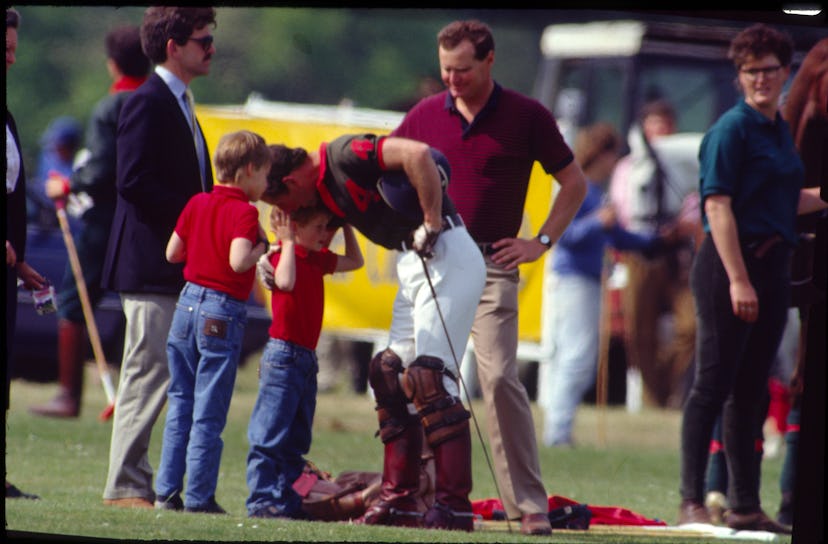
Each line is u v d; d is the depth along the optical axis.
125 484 20.80
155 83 21.08
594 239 36.03
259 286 39.88
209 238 19.92
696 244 23.02
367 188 19.47
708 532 21.88
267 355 20.12
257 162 19.80
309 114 38.75
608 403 43.78
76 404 32.84
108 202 31.44
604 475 29.64
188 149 21.12
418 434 20.17
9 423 30.11
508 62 106.06
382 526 19.70
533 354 39.47
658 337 42.88
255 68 106.56
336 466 28.05
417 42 107.62
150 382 20.84
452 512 19.84
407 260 19.75
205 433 19.94
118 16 104.94
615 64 50.28
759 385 22.58
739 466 22.62
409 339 19.95
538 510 20.64
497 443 20.70
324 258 20.30
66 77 103.06
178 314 20.05
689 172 42.78
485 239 20.83
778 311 22.42
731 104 49.91
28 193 36.62
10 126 20.34
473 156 20.81
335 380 42.00
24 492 22.08
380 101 105.62
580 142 37.34
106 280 21.05
